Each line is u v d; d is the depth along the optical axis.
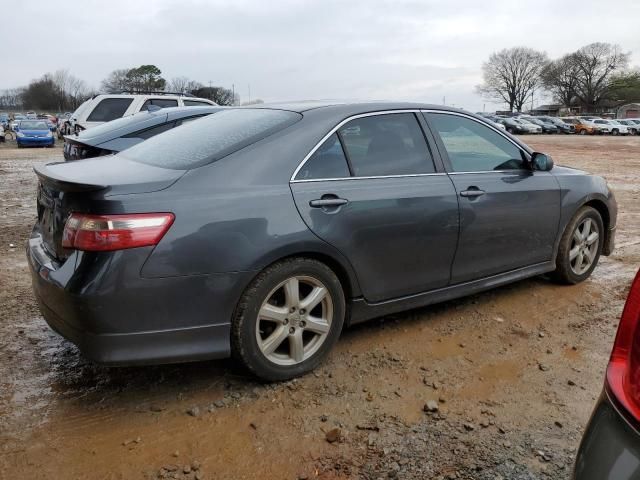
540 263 4.51
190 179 2.86
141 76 80.62
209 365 3.42
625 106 97.19
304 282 3.18
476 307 4.37
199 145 3.28
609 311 4.35
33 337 3.81
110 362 2.67
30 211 8.30
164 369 3.37
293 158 3.16
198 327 2.83
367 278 3.42
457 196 3.76
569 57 106.25
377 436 2.72
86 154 6.57
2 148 25.58
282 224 2.99
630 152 24.70
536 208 4.30
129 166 3.21
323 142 3.29
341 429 2.78
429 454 2.59
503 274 4.23
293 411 2.93
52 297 2.77
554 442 2.69
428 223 3.61
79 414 2.91
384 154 3.56
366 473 2.47
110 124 7.29
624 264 5.70
